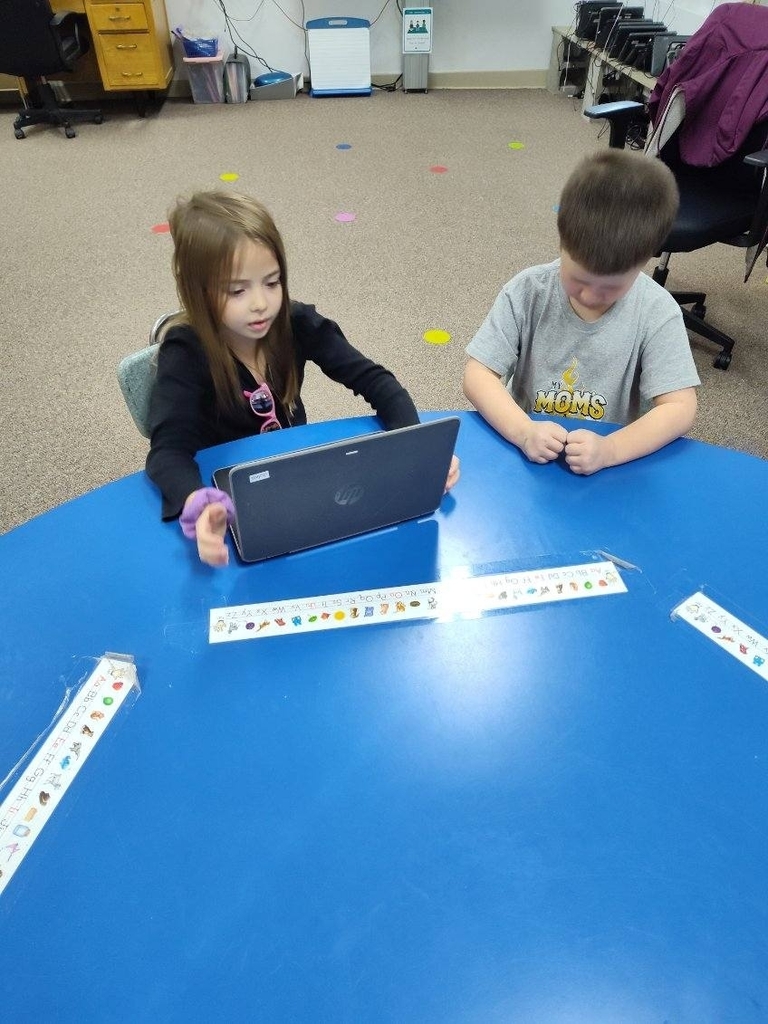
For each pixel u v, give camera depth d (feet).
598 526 2.95
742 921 1.81
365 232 10.68
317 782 2.07
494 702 2.29
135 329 8.45
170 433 3.21
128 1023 1.62
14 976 1.69
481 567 2.76
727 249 10.36
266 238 3.28
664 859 1.92
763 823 2.00
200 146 13.50
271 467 2.45
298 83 15.97
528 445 3.29
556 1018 1.64
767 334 8.55
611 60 13.00
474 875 1.88
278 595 2.63
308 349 4.00
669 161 8.00
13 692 2.29
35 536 2.83
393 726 2.22
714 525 2.97
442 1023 1.63
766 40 6.88
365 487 2.72
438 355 8.07
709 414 7.30
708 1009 1.66
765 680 2.37
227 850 1.92
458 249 10.28
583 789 2.07
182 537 2.85
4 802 2.01
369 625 2.53
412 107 15.55
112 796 2.03
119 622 2.52
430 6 15.38
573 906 1.82
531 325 4.13
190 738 2.18
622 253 3.25
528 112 15.31
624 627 2.54
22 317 8.66
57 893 1.83
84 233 10.50
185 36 14.73
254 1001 1.66
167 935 1.76
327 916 1.80
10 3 11.50
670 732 2.22
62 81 15.31
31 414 7.18
